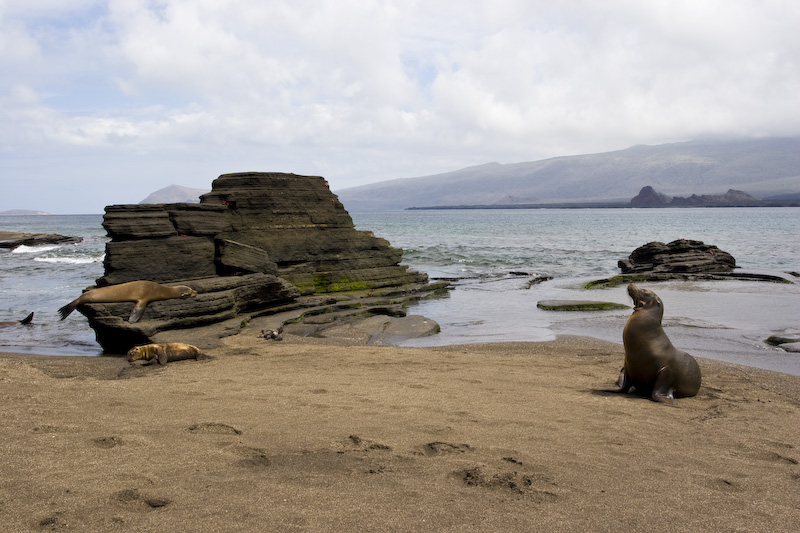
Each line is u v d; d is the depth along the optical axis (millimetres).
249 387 7715
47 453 4500
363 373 9211
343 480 4184
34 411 5801
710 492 4324
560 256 40531
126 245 13758
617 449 5324
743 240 58469
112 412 5977
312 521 3439
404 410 6457
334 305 17266
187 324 13227
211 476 4172
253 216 18359
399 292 20641
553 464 4777
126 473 4145
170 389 7465
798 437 6094
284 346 12180
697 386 8148
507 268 33250
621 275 26766
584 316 17406
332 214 20297
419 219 161875
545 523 3572
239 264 15617
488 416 6309
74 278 28828
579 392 8031
